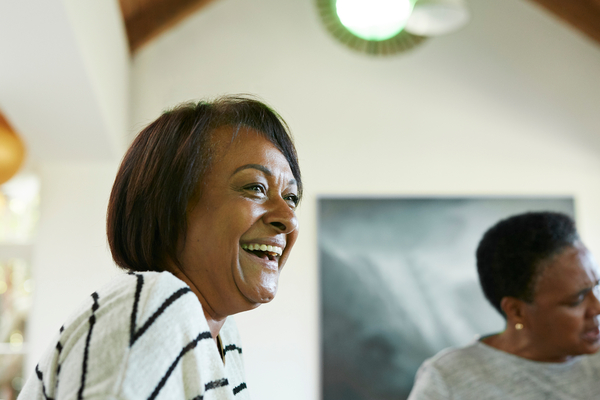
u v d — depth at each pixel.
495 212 3.50
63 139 2.74
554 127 3.59
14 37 1.70
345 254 3.42
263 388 3.26
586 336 1.10
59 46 1.77
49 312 3.07
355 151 3.52
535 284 1.10
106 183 3.19
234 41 3.56
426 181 3.52
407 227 3.46
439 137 3.56
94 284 3.11
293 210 0.71
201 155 0.64
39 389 0.55
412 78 3.61
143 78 3.47
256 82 3.53
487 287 1.19
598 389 1.10
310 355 3.31
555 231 1.10
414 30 2.90
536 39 3.67
